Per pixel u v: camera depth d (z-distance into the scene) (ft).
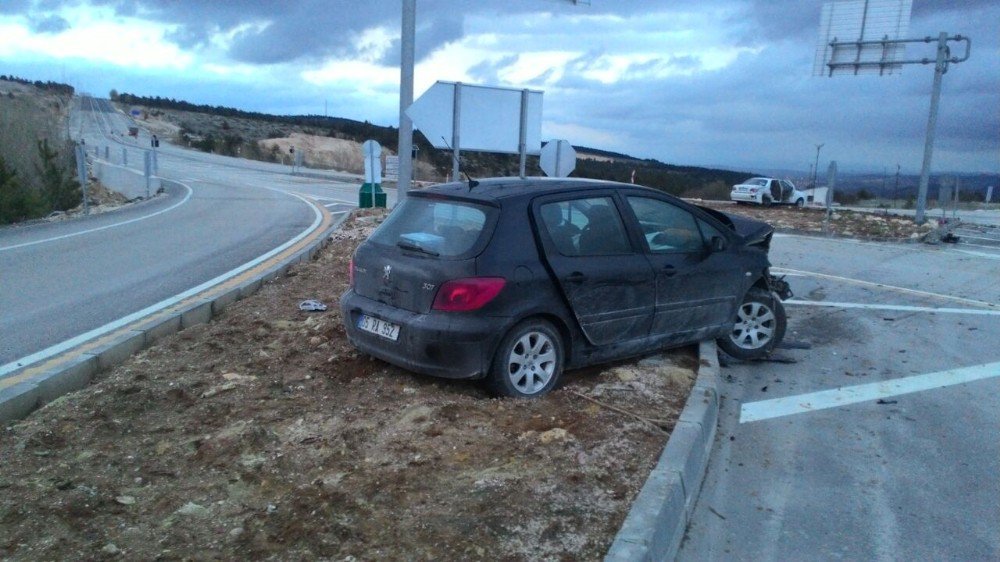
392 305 18.38
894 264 48.16
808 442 17.75
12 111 100.48
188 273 35.50
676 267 20.49
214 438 15.10
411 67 36.11
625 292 19.34
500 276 17.25
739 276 22.31
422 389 18.11
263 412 16.72
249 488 13.21
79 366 18.45
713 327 21.90
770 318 23.67
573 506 12.74
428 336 17.19
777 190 114.21
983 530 13.89
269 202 83.51
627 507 12.80
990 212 122.72
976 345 26.84
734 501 14.75
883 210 112.68
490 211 17.98
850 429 18.62
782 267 45.29
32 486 13.00
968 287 39.55
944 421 19.25
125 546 11.34
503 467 14.07
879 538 13.53
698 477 15.07
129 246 44.91
